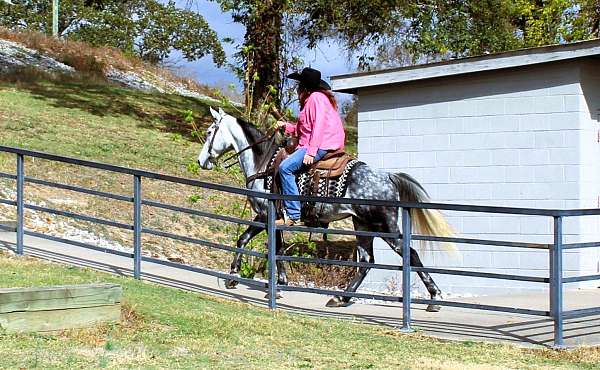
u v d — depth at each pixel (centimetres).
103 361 673
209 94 3831
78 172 1827
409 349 833
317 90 1070
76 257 1235
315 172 1054
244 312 958
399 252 1043
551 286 862
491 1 2548
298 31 2333
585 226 1233
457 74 1280
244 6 2266
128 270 1179
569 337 912
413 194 1055
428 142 1321
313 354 775
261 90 2217
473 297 1200
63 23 6338
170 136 2455
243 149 1140
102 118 2519
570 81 1231
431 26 2508
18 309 755
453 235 1054
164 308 905
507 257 1273
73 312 791
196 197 1366
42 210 1172
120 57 3866
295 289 1026
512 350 845
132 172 1094
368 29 2464
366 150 1365
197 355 728
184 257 1453
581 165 1227
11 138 1986
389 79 1320
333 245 1652
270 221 1023
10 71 3036
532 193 1255
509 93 1270
